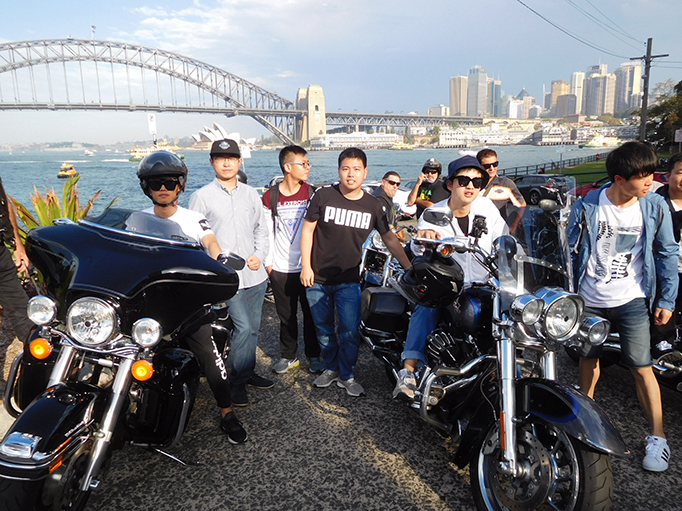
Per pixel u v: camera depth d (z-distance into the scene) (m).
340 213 3.32
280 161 3.73
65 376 2.01
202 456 2.76
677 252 2.71
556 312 2.06
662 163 13.34
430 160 6.28
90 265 1.99
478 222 2.38
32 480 1.71
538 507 2.20
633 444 2.86
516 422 2.09
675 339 3.11
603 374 3.81
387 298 3.27
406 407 2.99
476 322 2.42
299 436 2.96
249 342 3.25
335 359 3.64
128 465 2.67
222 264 2.25
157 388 2.42
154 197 2.73
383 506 2.36
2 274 3.39
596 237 2.83
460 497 2.43
